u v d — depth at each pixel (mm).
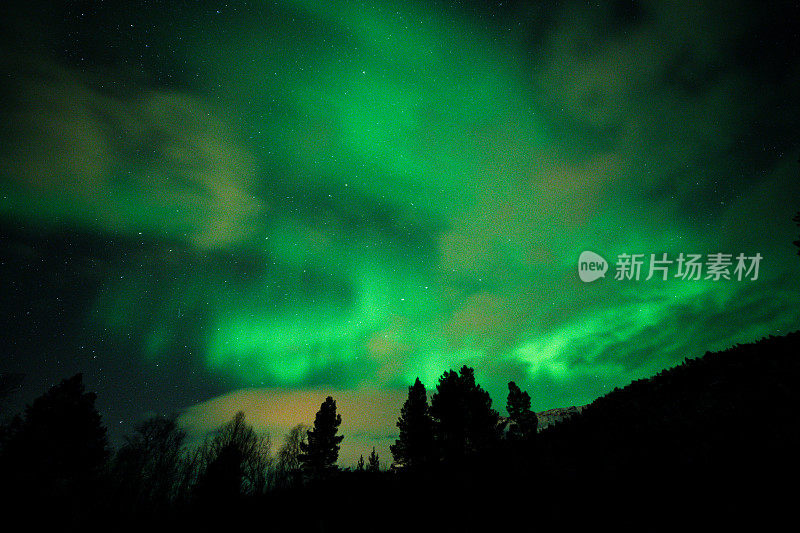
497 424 26750
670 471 5840
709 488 5031
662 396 9688
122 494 25016
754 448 5539
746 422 6418
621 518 5125
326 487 17578
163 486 29328
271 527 12219
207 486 23656
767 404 6742
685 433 6980
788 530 3898
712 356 11211
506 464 10086
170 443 34438
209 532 15258
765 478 4781
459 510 7762
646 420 8516
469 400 26625
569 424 11297
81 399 21812
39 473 18484
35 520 17750
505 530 6035
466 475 10734
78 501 19688
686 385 9703
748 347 10609
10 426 19406
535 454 9773
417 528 7535
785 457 5035
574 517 5605
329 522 10281
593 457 7684
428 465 15883
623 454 7188
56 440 19656
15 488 17719
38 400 20516
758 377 8203
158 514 22234
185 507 23062
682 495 5113
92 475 21031
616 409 10406
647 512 5031
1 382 22969
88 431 21047
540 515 6086
